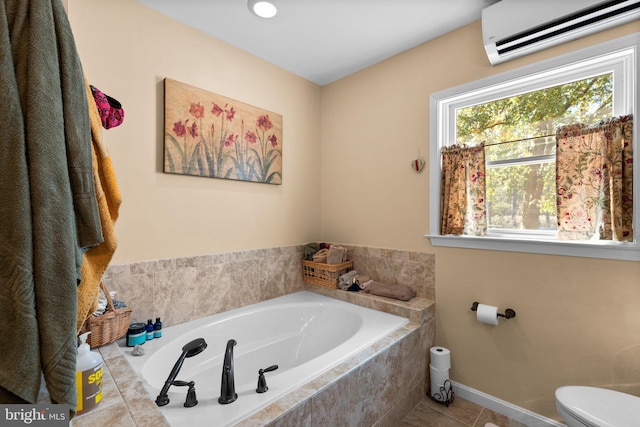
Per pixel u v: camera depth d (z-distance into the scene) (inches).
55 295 25.8
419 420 70.4
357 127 104.3
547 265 66.9
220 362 72.5
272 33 82.3
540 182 71.2
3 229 24.1
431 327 82.7
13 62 25.7
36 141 25.3
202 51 81.0
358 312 84.3
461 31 80.0
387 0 69.4
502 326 73.2
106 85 65.1
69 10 60.4
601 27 59.2
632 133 58.2
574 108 66.9
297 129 106.7
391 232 95.0
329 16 75.0
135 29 69.4
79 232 29.2
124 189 67.5
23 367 24.1
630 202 58.7
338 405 51.9
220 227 84.6
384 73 96.7
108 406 40.1
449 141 85.7
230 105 86.2
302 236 108.7
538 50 67.6
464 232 79.8
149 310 70.2
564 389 54.8
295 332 88.4
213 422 40.1
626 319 58.1
